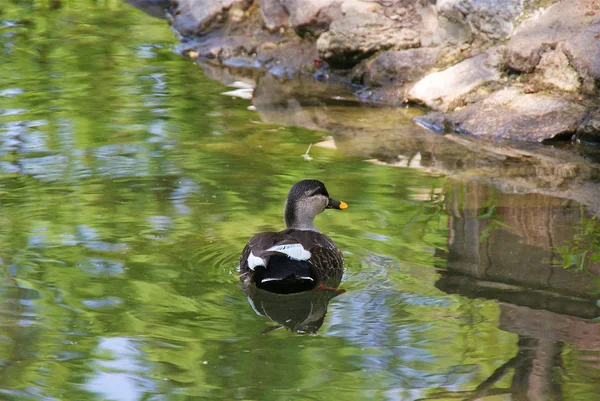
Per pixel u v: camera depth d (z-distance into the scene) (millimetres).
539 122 15633
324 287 10125
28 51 20922
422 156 14680
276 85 19016
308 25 20000
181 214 12055
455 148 15125
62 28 22938
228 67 20266
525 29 17062
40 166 13766
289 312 9656
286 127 16109
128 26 23219
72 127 15750
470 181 13508
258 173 13695
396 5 19297
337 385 8102
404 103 17672
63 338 8836
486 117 16125
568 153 14867
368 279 10320
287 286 9906
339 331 9141
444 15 18203
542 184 13383
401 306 9633
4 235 11242
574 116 15500
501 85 16797
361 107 17562
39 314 9289
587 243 11156
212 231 11547
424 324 9203
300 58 20125
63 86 18344
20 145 14750
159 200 12539
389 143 15359
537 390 7910
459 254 10930
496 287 10008
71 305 9516
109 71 19562
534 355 8516
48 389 7941
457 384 8070
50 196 12570
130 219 11844
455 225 11836
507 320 9227
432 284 10133
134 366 8375
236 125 16141
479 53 17562
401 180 13531
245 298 9875
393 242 11344
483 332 9000
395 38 18672
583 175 13797
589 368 8273
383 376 8250
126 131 15609
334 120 16625
